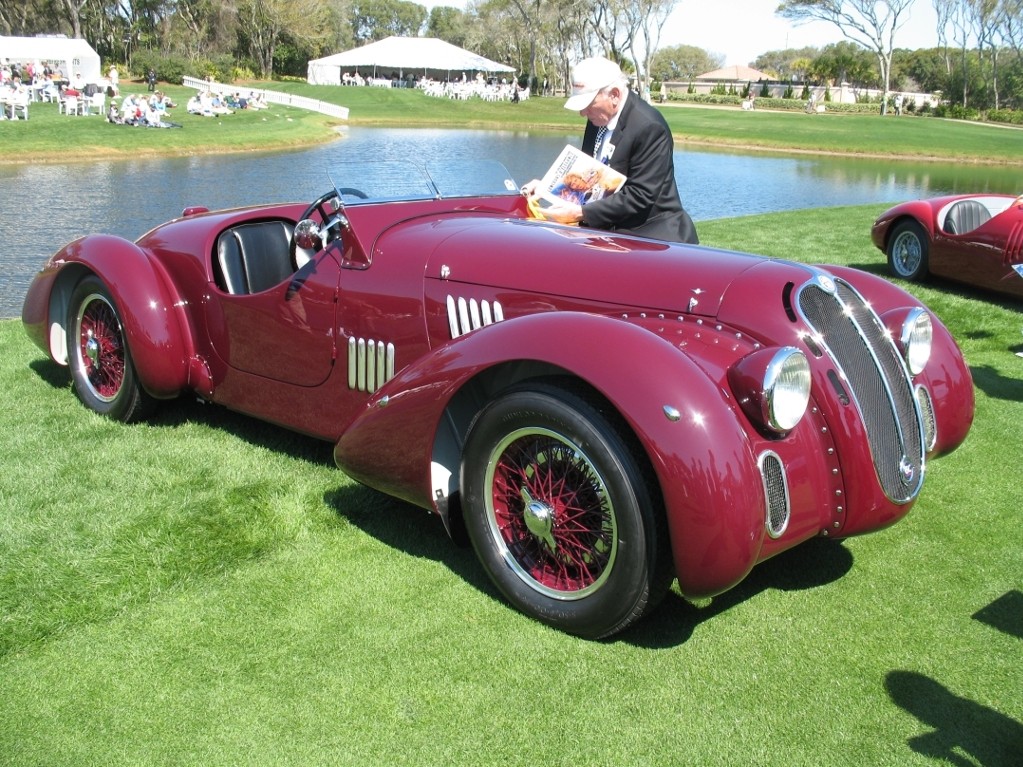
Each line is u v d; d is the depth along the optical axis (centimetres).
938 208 795
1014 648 262
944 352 326
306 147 2722
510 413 254
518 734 221
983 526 341
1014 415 464
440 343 314
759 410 240
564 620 257
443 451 283
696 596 239
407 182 366
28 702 229
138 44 7600
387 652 252
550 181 410
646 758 213
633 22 6588
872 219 1220
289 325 355
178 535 309
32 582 278
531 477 262
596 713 229
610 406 239
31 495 340
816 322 269
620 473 234
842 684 243
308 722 224
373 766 210
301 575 291
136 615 267
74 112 3234
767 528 244
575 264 297
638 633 265
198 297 389
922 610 281
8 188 1666
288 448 396
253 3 7875
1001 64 7644
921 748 219
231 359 382
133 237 1152
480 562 301
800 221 1192
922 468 283
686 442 225
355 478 307
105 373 434
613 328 244
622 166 411
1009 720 230
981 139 4394
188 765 209
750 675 246
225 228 397
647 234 411
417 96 6228
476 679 241
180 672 242
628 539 237
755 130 4472
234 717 225
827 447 263
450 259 317
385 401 285
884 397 273
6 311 731
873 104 7825
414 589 284
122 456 381
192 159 2323
